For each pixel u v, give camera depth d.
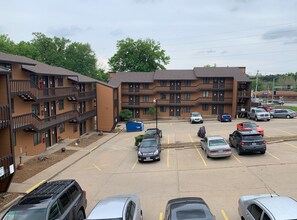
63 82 32.91
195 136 32.66
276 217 7.25
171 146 26.55
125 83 56.53
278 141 25.42
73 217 9.65
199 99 55.97
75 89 34.38
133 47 70.81
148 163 21.12
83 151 26.61
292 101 103.19
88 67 74.88
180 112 57.84
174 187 14.99
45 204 8.70
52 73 26.72
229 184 14.82
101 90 44.16
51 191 9.66
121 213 8.34
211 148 20.45
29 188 15.59
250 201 8.95
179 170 18.42
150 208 12.27
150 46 71.06
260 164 18.42
